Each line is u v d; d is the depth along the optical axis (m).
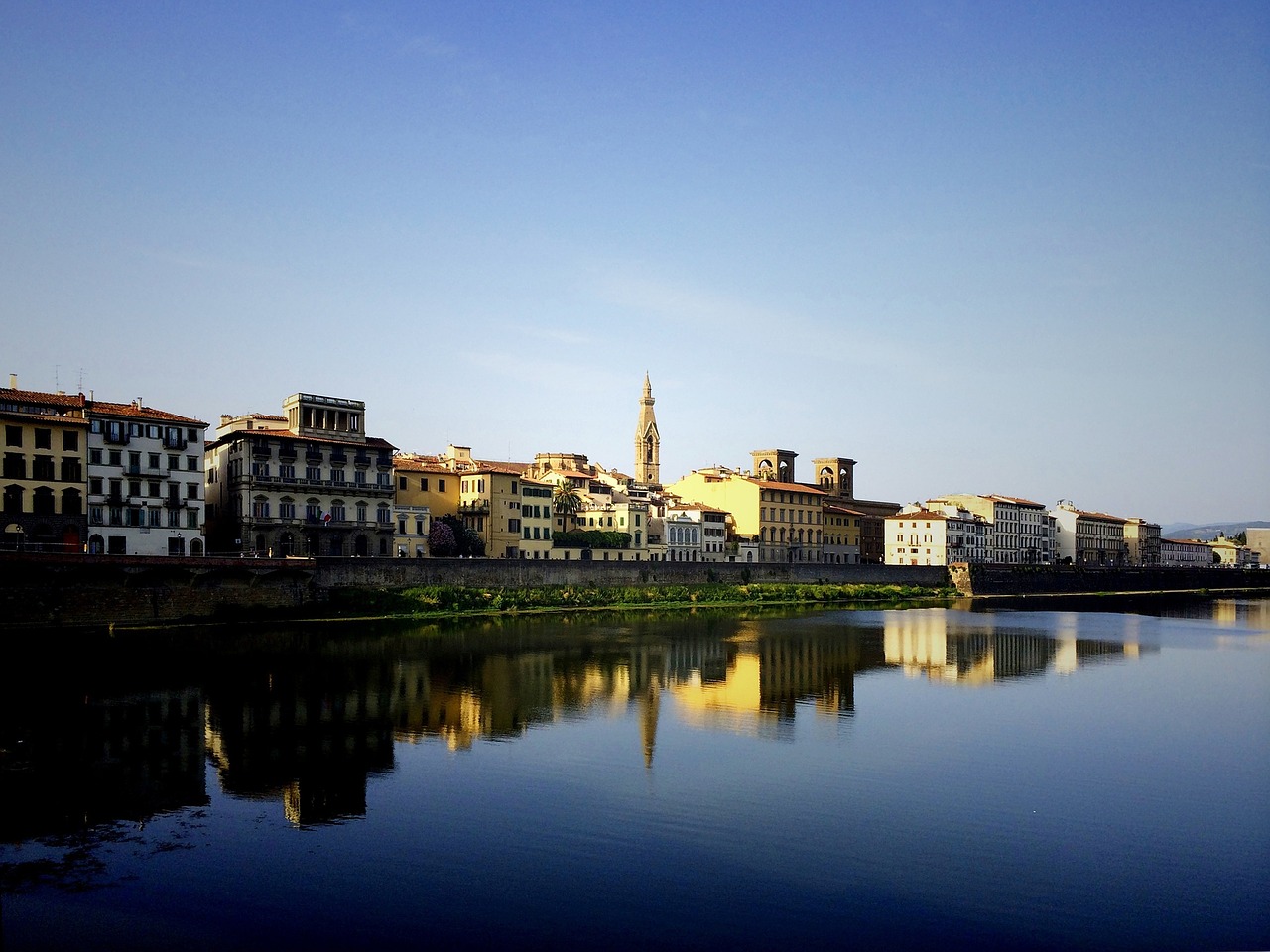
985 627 142.12
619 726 67.50
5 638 100.25
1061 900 39.50
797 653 107.19
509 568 157.12
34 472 117.44
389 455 160.38
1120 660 104.38
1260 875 42.28
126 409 130.00
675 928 36.53
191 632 111.25
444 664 92.75
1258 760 60.62
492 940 35.41
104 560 109.56
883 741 64.31
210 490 156.38
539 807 49.41
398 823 46.88
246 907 37.66
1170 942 36.12
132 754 58.16
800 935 36.16
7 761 56.22
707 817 48.28
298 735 63.38
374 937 35.50
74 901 37.91
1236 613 182.12
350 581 136.00
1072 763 59.50
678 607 170.88
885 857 43.53
